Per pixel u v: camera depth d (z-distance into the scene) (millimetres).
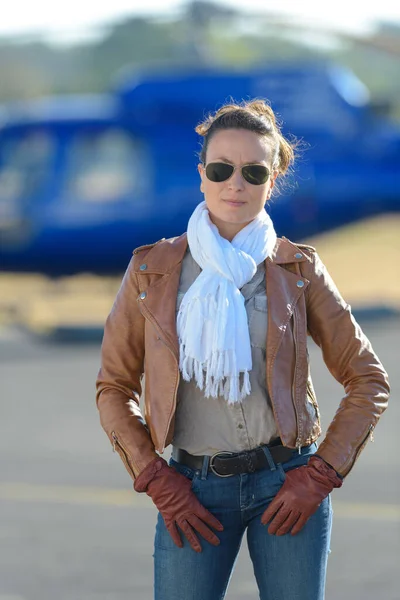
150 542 14602
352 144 45906
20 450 20734
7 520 15727
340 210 46438
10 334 40312
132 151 45594
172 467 7715
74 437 22000
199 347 7547
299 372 7703
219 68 45875
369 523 15367
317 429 7848
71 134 45438
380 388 7848
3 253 46812
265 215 7848
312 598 7527
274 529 7504
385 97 46781
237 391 7523
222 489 7641
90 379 30031
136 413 7910
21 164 46000
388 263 61406
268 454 7637
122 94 45531
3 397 27188
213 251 7598
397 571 13281
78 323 40438
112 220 45719
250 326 7672
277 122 8148
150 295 7789
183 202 45312
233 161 7652
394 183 45906
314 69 45938
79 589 12727
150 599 12383
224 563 7652
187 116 45156
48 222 46062
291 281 7789
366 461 19328
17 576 13195
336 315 7895
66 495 17188
